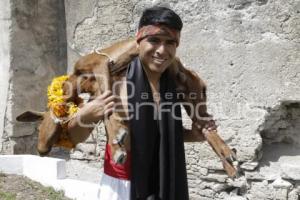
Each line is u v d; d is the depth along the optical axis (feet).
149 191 6.91
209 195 20.71
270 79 19.06
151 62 6.61
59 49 28.43
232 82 20.01
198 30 20.86
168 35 6.46
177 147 7.06
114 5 24.57
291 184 18.39
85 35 26.03
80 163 26.53
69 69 27.12
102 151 25.45
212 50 20.49
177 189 7.00
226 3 19.83
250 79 19.52
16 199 18.69
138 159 6.80
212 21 20.35
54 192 19.65
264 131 19.95
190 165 21.29
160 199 6.81
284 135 20.01
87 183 19.20
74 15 26.43
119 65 6.97
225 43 20.06
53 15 28.19
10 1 25.73
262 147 20.20
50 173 20.52
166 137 6.95
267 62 19.06
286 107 19.61
